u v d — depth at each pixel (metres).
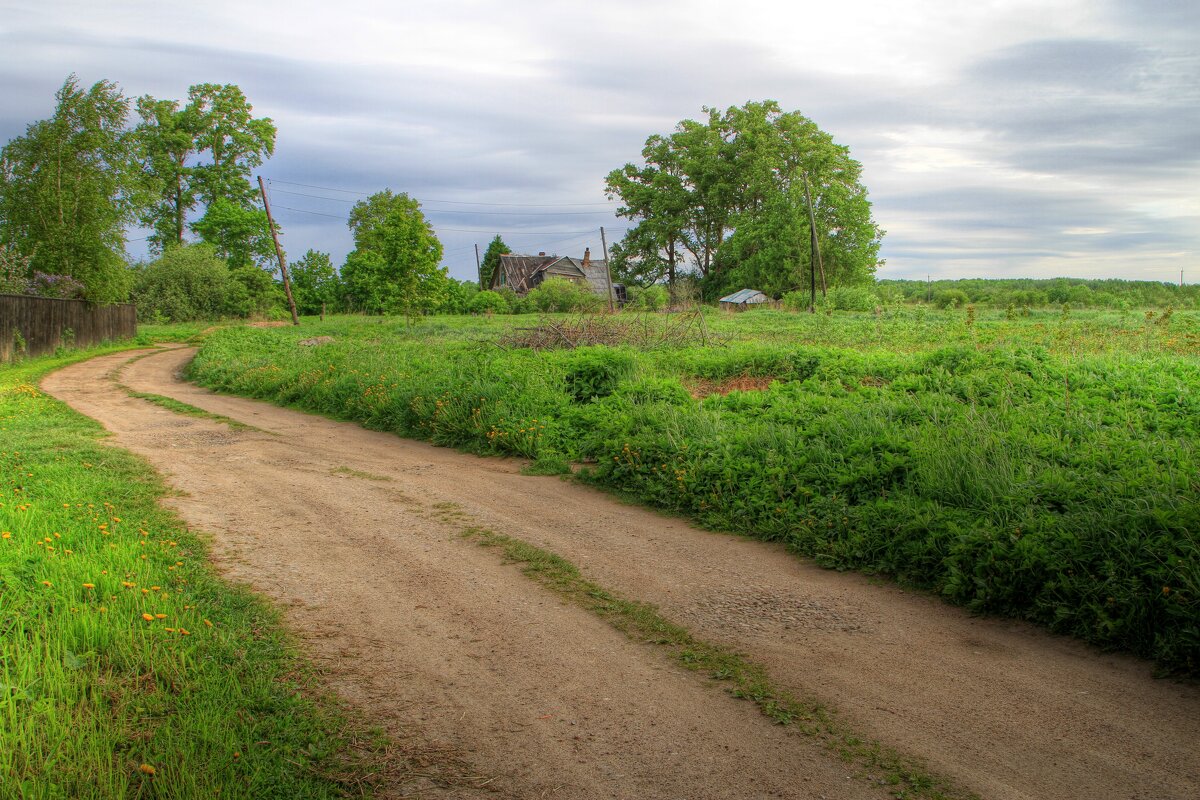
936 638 4.89
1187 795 3.23
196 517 7.43
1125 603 4.64
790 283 59.09
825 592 5.71
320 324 44.31
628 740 3.70
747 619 5.21
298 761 3.42
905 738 3.71
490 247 86.75
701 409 10.46
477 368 14.62
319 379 17.22
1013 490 6.16
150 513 7.40
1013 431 7.66
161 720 3.66
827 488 7.29
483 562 6.35
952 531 5.85
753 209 69.12
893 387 11.68
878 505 6.60
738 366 15.43
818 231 58.50
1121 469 6.38
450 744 3.64
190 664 4.19
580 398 12.89
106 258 33.97
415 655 4.61
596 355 14.04
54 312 30.08
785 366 14.96
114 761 3.28
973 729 3.78
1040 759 3.51
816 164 62.41
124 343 36.66
